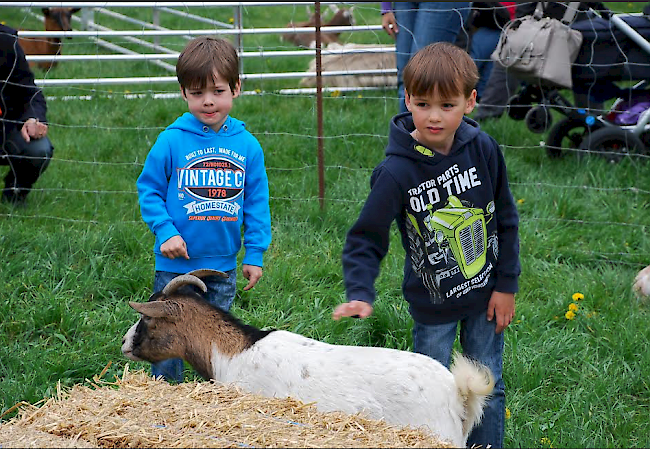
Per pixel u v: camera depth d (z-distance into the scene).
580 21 6.84
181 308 3.35
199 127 3.73
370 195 3.12
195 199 3.71
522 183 6.66
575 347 4.44
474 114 8.25
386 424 2.73
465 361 2.96
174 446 2.55
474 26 8.57
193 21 14.08
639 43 6.69
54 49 11.08
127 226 5.69
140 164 6.97
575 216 6.18
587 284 5.11
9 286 4.92
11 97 6.13
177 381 3.87
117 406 2.83
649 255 5.57
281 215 6.05
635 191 6.50
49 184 6.59
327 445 2.54
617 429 3.81
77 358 4.24
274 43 13.16
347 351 3.09
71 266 5.25
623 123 7.11
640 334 4.52
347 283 3.07
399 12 7.49
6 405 3.79
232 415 2.74
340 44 11.62
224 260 3.82
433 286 3.23
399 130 3.09
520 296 5.04
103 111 8.57
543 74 6.58
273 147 7.32
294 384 3.04
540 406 4.01
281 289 5.05
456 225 3.17
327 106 8.88
